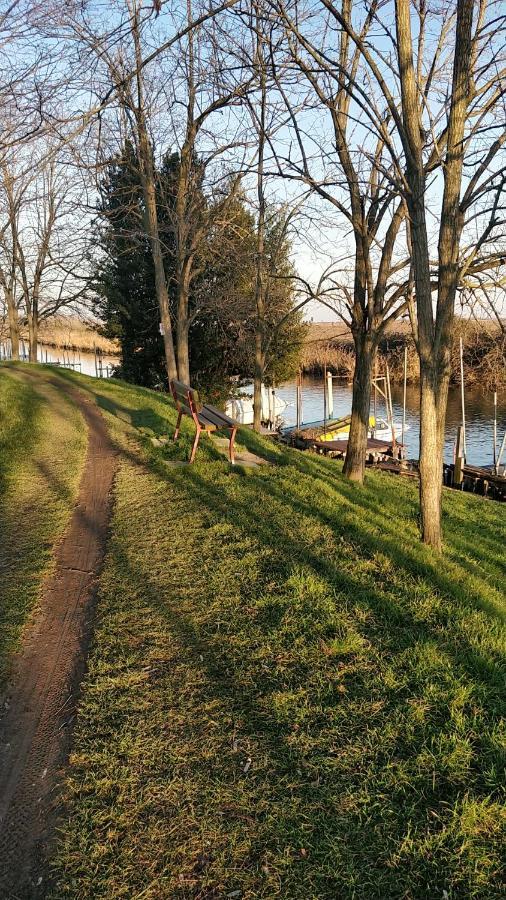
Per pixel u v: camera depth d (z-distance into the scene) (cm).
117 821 237
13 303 3172
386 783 249
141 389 1752
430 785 248
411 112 511
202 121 1583
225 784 253
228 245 1820
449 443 2600
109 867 218
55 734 287
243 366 2662
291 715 292
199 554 489
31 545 517
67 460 834
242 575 445
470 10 510
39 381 1830
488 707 296
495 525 863
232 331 2259
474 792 244
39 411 1244
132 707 302
